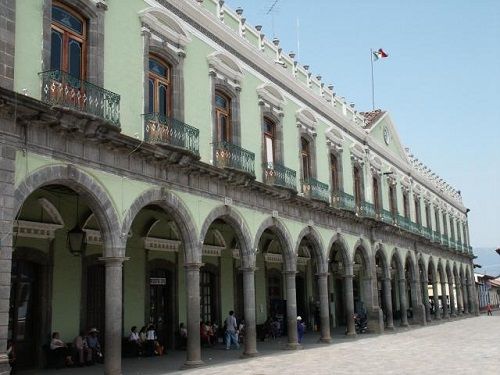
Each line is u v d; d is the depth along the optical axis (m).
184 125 17.06
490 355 19.69
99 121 13.53
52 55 13.80
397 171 39.50
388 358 19.11
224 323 25.08
